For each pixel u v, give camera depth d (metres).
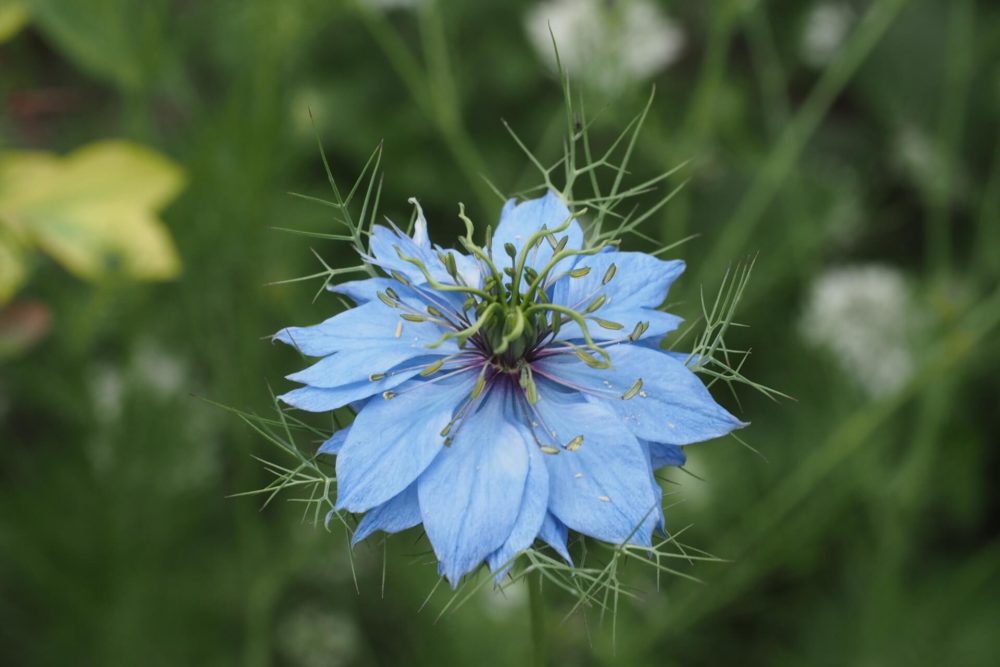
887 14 0.28
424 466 0.19
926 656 0.29
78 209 0.24
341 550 0.29
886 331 0.31
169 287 0.29
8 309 0.24
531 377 0.19
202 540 0.31
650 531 0.18
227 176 0.29
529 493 0.19
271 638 0.30
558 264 0.20
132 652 0.29
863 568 0.30
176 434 0.29
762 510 0.29
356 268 0.20
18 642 0.29
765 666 0.30
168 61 0.30
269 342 0.30
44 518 0.29
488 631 0.28
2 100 0.30
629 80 0.30
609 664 0.28
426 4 0.28
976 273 0.31
